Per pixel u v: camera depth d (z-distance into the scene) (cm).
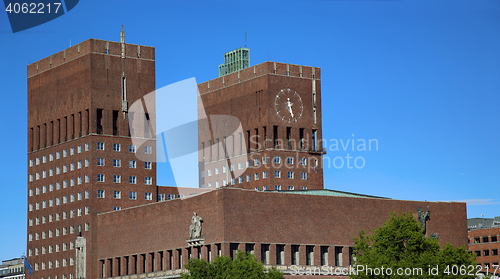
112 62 19050
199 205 15325
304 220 15638
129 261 17100
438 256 13325
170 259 16062
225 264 13675
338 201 16200
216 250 14775
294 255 15475
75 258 18600
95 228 18262
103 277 17900
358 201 16488
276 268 14912
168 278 15838
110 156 18750
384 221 16762
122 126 19000
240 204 14900
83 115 18838
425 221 17325
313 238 15675
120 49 19212
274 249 15138
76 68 19200
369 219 16550
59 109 19638
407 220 13850
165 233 16175
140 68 19438
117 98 19012
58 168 19525
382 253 13512
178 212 15888
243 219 14862
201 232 15150
